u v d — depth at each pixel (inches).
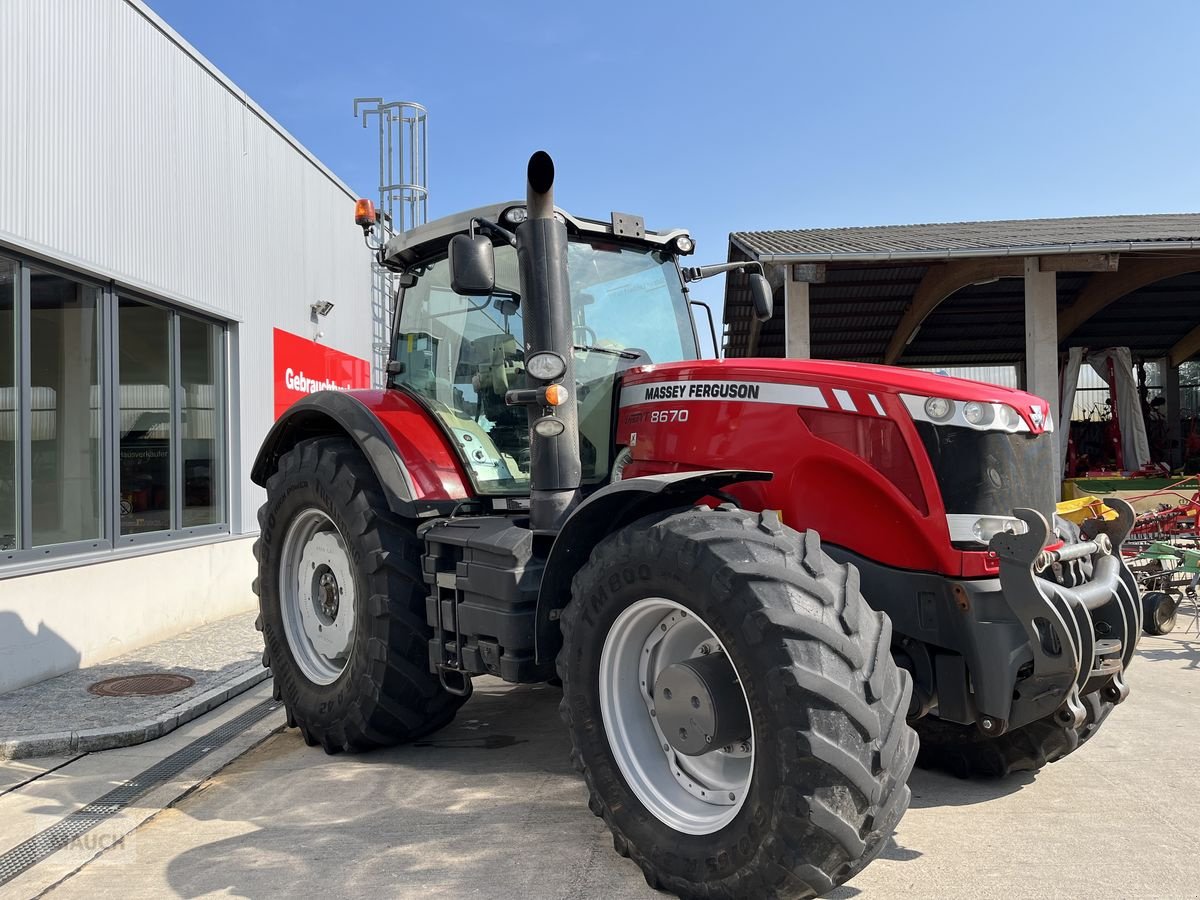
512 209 140.9
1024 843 114.9
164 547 258.7
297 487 165.3
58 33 218.4
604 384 147.9
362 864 112.5
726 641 95.9
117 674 213.8
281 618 170.7
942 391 112.5
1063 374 657.0
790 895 90.4
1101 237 436.8
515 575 124.0
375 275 453.1
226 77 299.0
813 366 123.6
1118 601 123.6
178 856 117.0
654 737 109.7
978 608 107.3
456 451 152.6
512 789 138.1
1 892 108.2
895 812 91.7
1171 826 119.8
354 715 150.1
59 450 222.1
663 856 100.7
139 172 250.8
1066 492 492.4
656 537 103.7
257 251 322.3
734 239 480.4
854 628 93.2
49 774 152.2
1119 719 172.1
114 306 241.8
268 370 330.6
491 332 154.8
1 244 200.1
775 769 89.4
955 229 546.3
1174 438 740.7
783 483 120.3
